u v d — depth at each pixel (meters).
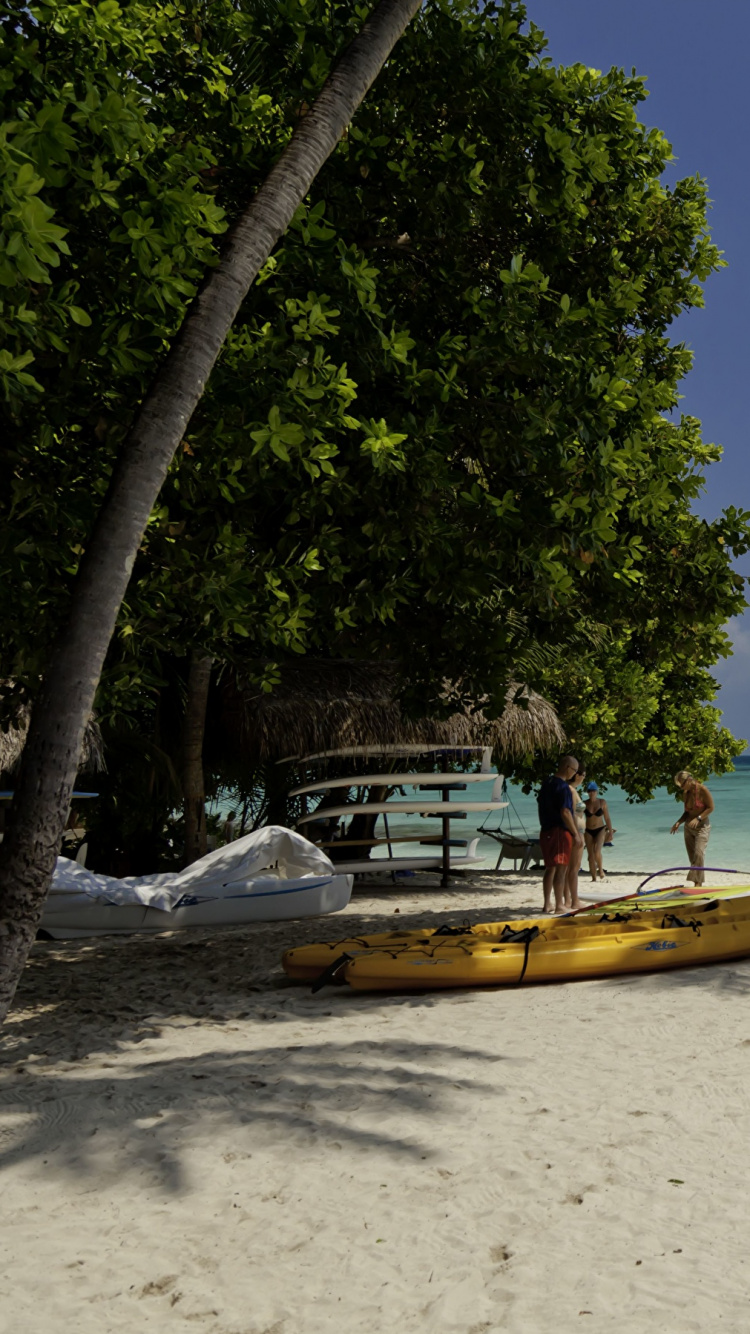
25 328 5.80
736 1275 3.84
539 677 16.58
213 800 21.69
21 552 7.30
